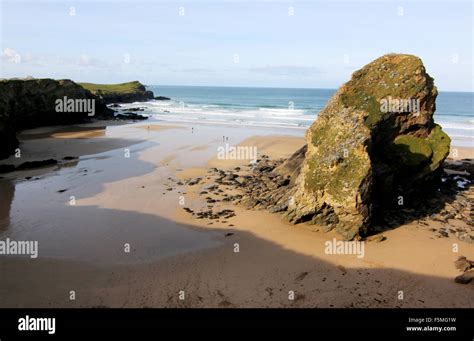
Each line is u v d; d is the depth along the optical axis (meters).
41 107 78.44
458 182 40.75
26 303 19.92
